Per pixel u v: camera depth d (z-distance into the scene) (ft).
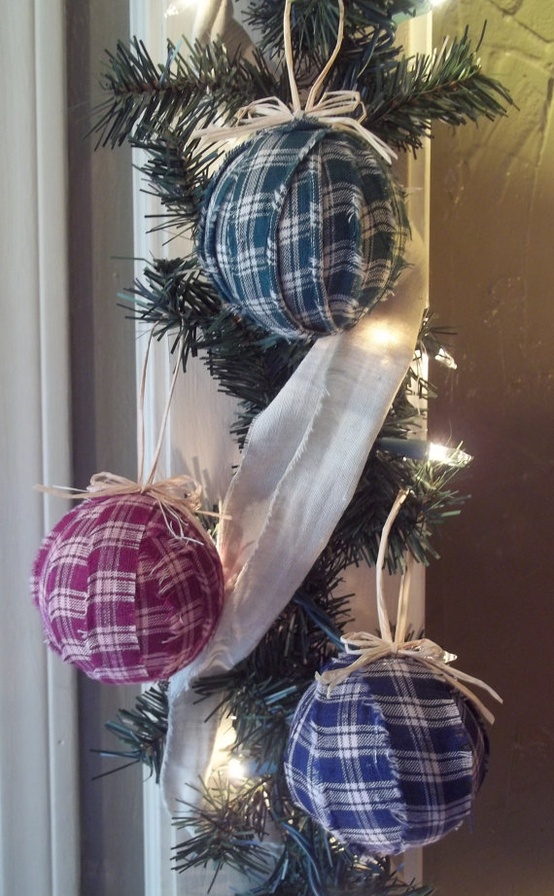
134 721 1.54
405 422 1.46
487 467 2.00
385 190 1.05
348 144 1.04
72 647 1.16
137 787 1.90
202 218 1.11
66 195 1.66
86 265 1.72
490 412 1.98
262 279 1.03
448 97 1.26
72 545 1.17
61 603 1.15
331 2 1.20
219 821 1.45
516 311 1.99
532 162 1.96
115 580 1.13
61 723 1.76
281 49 1.39
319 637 1.49
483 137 1.89
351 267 1.01
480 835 2.11
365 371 1.25
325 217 0.99
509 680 2.10
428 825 1.06
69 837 1.80
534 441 2.06
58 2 1.59
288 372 1.46
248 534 1.36
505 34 1.88
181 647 1.17
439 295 1.90
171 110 1.28
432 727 1.08
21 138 1.60
